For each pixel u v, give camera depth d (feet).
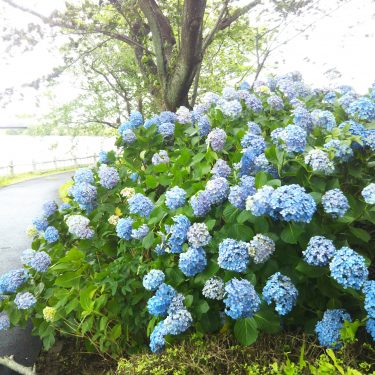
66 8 14.82
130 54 23.75
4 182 52.24
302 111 7.27
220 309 6.28
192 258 5.79
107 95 32.40
